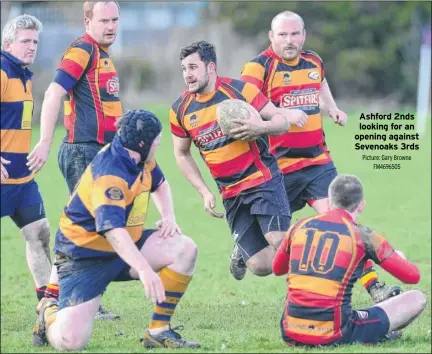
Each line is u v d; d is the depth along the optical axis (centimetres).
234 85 2994
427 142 11006
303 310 2394
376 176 8581
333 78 16525
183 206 7006
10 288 4359
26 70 2858
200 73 2922
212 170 3083
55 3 14275
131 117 2372
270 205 3030
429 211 6706
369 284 3000
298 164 3425
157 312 2509
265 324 3123
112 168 2370
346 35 16500
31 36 2816
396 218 6419
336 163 9431
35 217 2997
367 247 2398
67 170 3228
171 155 10238
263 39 16388
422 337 2642
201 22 16938
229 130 2930
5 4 13300
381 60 16250
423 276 4544
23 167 2906
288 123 2961
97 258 2461
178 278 2484
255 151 3033
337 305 2386
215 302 3769
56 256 2531
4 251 5412
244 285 4300
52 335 2466
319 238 2414
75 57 3111
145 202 2484
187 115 3012
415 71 16200
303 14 16525
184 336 2778
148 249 2489
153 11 17325
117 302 3781
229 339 2666
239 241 3180
